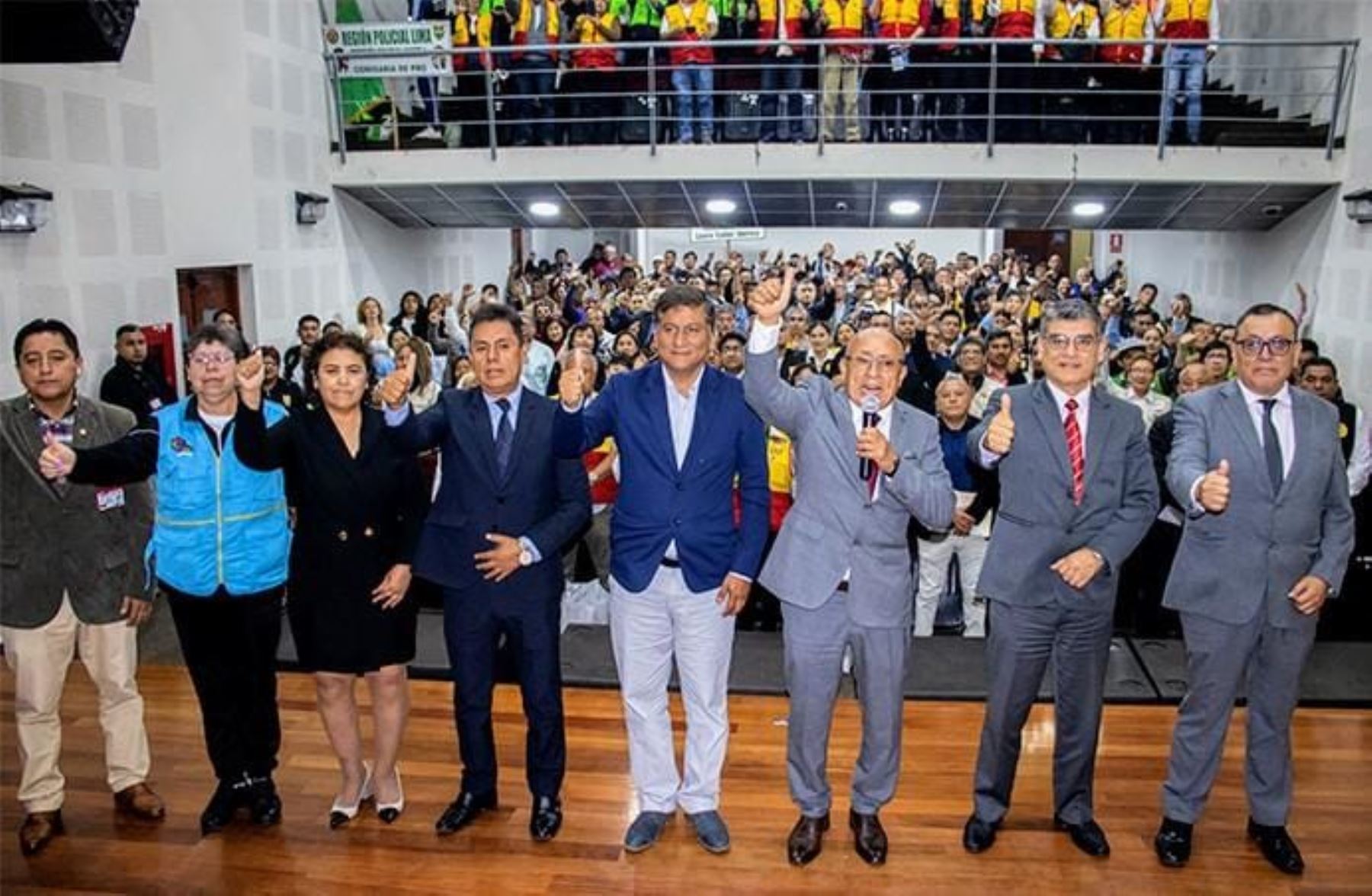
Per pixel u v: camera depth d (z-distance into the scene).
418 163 7.61
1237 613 2.47
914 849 2.67
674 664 3.66
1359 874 2.57
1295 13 7.89
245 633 2.73
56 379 2.60
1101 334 2.53
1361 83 6.54
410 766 3.10
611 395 2.62
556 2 7.64
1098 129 7.44
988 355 4.90
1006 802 2.67
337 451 2.58
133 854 2.66
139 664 3.89
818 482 2.48
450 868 2.60
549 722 2.68
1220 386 2.61
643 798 2.68
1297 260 7.43
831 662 2.48
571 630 4.09
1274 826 2.61
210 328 2.62
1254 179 6.89
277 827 2.78
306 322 6.70
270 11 6.85
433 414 2.63
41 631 2.66
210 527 2.64
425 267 9.54
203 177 6.09
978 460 2.58
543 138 7.80
